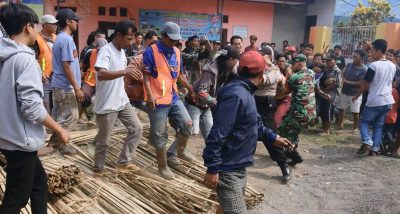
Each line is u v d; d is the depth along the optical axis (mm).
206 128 5188
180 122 4309
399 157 6324
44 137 2639
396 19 14922
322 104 7578
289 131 5449
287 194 4777
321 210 4418
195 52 8398
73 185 3576
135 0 13625
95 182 3754
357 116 7789
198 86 4859
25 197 2607
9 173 2578
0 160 3715
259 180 5176
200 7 14656
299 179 5273
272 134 3113
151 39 7273
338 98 8008
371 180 5242
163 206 3688
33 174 2621
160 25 14133
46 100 5328
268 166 5738
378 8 14789
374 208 4395
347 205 4523
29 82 2367
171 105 4277
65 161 3748
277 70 5566
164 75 4066
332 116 8258
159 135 4105
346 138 7508
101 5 13188
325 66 8172
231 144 2775
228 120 2635
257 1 15656
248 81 2756
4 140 2461
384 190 4836
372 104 6148
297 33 16906
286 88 5504
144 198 3691
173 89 4309
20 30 2488
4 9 2467
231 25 15617
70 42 4395
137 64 3971
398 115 6281
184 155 4691
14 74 2383
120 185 3889
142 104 4383
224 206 2900
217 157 2670
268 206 4426
